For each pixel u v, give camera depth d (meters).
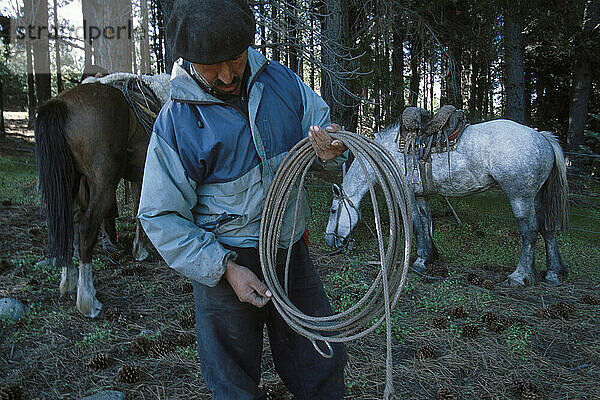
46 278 3.64
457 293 3.59
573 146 11.12
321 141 1.30
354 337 1.19
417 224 4.23
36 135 2.89
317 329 1.27
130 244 4.66
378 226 1.16
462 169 3.86
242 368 1.42
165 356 2.59
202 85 1.29
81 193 3.55
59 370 2.44
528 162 3.55
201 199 1.37
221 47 1.10
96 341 2.72
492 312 3.28
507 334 2.92
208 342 1.38
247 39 1.14
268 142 1.34
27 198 6.53
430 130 3.96
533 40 12.24
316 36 5.19
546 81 14.20
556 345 2.82
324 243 4.92
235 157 1.30
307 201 1.54
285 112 1.39
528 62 13.59
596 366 2.57
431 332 2.94
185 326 2.96
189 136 1.25
